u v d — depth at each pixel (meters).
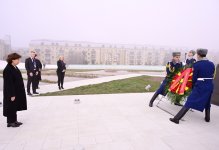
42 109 6.32
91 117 5.51
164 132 4.46
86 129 4.62
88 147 3.73
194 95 4.89
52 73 22.75
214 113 6.04
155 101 7.50
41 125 4.88
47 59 69.88
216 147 3.77
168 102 7.34
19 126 4.80
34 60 8.99
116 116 5.61
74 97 8.28
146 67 44.88
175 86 5.86
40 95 8.76
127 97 8.33
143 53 75.25
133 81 14.87
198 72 4.84
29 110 6.20
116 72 28.66
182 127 4.79
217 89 7.03
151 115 5.72
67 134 4.33
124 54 73.44
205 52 4.88
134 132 4.45
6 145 3.81
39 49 69.19
